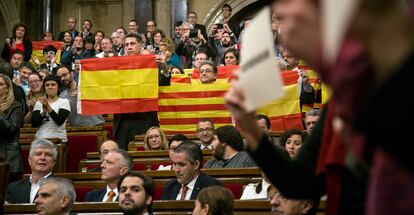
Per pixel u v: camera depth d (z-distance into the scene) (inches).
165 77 329.4
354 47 31.8
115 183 223.8
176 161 212.8
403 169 33.4
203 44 455.8
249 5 609.9
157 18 617.0
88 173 252.8
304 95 318.3
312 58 35.1
